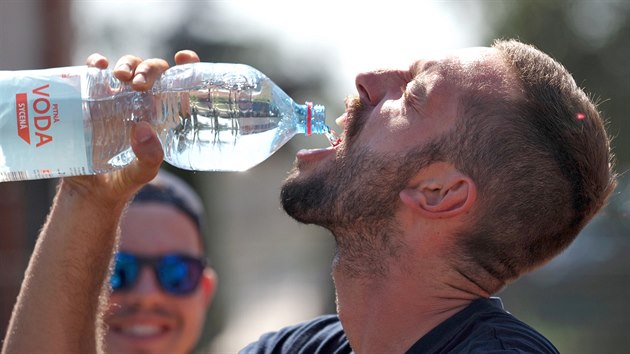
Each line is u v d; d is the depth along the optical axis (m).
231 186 16.45
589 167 3.44
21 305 3.68
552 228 3.42
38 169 3.46
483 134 3.36
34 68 9.20
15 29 9.09
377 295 3.41
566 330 11.12
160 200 5.23
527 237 3.39
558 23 10.96
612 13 10.90
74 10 10.04
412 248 3.38
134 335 5.11
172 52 14.55
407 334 3.38
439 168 3.38
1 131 3.41
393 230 3.40
